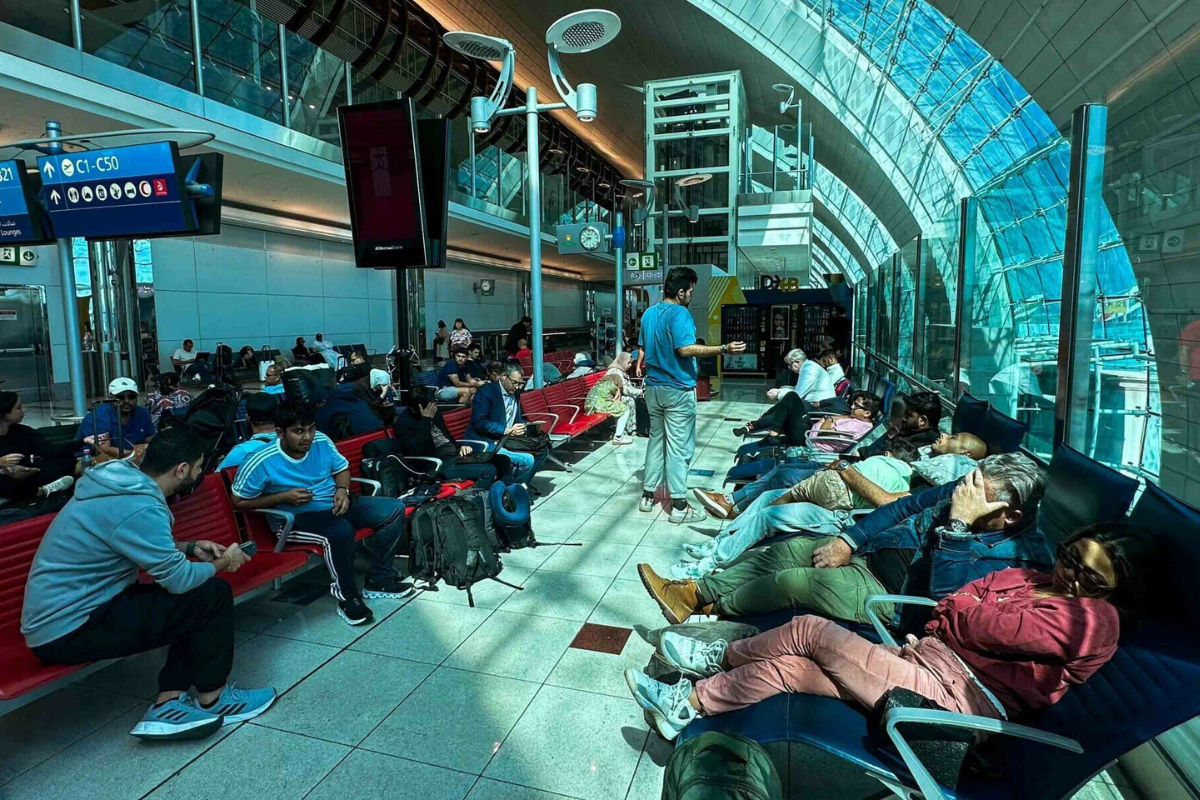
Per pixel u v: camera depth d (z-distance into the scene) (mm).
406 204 5039
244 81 10672
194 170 4297
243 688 2521
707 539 4258
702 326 12648
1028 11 10797
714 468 6414
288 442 3084
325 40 14781
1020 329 3473
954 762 1527
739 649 2061
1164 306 2184
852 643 1815
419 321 21000
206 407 3605
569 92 6297
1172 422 2166
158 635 2154
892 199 24031
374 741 2223
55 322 11305
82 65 7965
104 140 8898
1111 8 9086
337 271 17766
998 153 16344
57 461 4320
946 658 1780
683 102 22594
